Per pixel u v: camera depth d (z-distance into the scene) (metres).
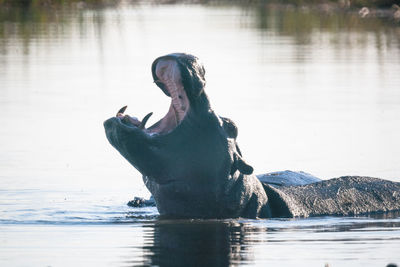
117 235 38.56
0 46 127.25
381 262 33.44
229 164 41.12
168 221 41.94
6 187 50.84
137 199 46.91
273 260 33.72
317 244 36.72
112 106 79.44
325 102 83.31
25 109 78.88
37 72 103.69
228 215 42.44
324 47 128.88
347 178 49.22
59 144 64.38
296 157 60.38
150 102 81.06
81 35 143.88
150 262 33.28
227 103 81.81
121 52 122.62
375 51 124.19
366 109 79.69
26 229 40.19
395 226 41.41
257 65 109.31
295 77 99.81
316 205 45.50
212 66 107.56
